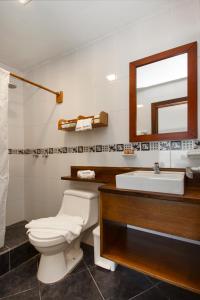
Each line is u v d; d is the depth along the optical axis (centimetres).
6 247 158
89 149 184
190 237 97
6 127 163
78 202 169
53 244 129
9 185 226
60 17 151
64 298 123
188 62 133
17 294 127
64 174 203
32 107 235
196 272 108
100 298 122
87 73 186
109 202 123
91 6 140
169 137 140
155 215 107
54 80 212
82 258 166
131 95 156
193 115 130
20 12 144
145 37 153
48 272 138
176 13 140
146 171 147
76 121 175
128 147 161
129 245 137
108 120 172
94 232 153
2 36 173
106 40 174
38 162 227
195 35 133
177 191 102
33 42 183
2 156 159
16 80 238
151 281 137
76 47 193
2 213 157
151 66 150
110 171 168
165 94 144
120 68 166
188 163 135
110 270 149
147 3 140
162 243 139
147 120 151
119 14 150
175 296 123
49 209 216
